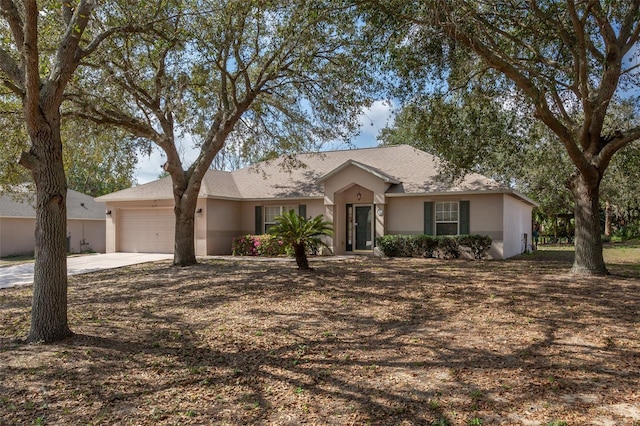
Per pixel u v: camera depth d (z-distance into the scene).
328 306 8.45
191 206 14.63
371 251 18.78
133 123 13.27
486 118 12.51
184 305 8.80
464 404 4.14
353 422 3.87
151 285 11.14
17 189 17.52
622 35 10.84
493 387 4.50
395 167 19.72
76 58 6.77
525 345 5.83
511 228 18.42
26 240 25.27
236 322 7.42
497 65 9.51
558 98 11.33
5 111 11.59
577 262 11.83
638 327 6.53
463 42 9.31
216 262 15.76
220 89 14.34
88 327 7.21
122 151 15.65
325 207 18.91
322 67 12.89
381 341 6.23
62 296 6.59
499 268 13.30
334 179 18.64
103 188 35.72
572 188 12.16
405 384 4.66
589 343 5.84
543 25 10.75
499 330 6.57
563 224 33.53
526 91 9.87
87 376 5.08
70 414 4.14
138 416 4.07
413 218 17.69
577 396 4.24
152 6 9.28
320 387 4.66
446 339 6.21
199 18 10.58
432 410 4.04
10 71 6.60
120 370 5.27
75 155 15.30
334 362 5.43
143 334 6.80
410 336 6.43
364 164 18.77
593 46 11.01
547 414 3.89
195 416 4.05
